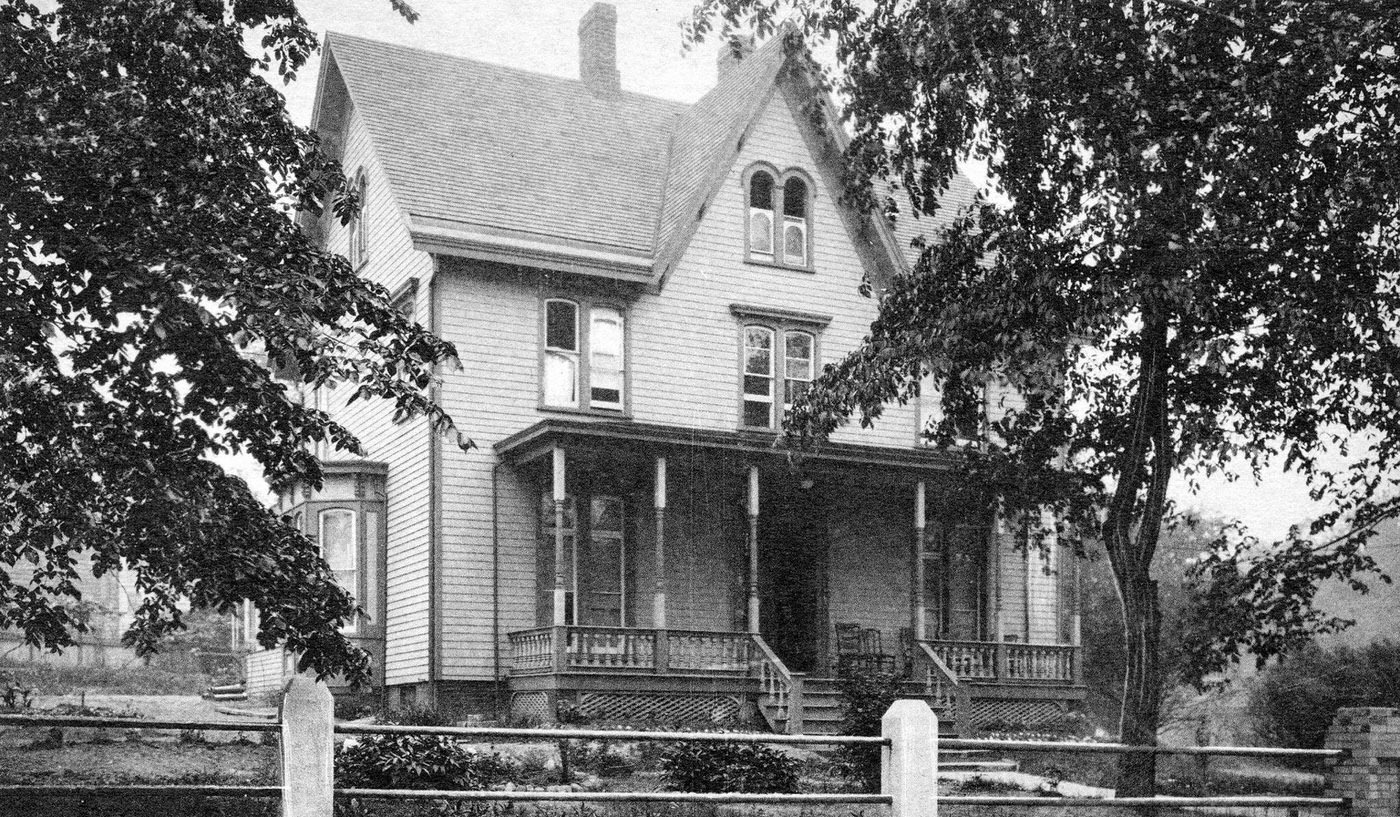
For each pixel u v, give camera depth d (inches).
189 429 414.9
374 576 970.1
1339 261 549.3
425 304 947.3
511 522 942.4
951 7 560.4
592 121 1136.2
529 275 974.4
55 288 412.5
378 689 952.3
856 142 660.1
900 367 609.9
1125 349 616.4
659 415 999.0
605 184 1066.1
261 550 423.5
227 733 722.2
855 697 711.7
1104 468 650.8
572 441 880.3
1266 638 617.9
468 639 913.5
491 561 931.3
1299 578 610.5
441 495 918.4
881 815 572.4
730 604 1007.0
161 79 438.3
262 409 431.2
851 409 631.2
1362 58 526.6
